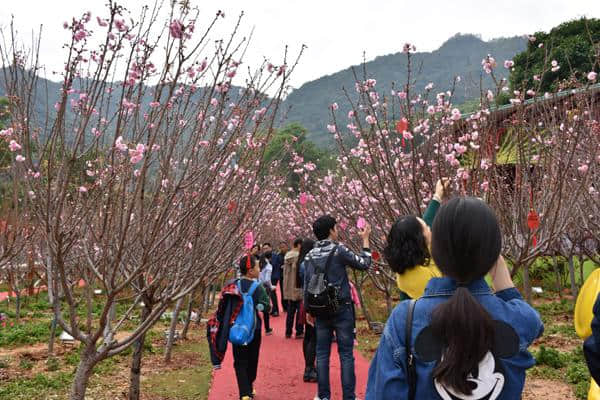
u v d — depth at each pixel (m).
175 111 3.66
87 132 3.71
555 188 4.99
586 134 6.14
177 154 3.97
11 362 7.77
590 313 2.14
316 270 5.13
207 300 13.90
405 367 1.57
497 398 1.48
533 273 15.47
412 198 5.69
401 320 1.62
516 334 1.51
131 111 3.48
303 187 9.05
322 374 5.14
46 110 3.42
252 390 5.59
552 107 6.67
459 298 1.51
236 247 4.62
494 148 5.22
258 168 4.05
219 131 3.63
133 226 4.10
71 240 3.47
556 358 6.76
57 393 6.18
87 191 3.54
